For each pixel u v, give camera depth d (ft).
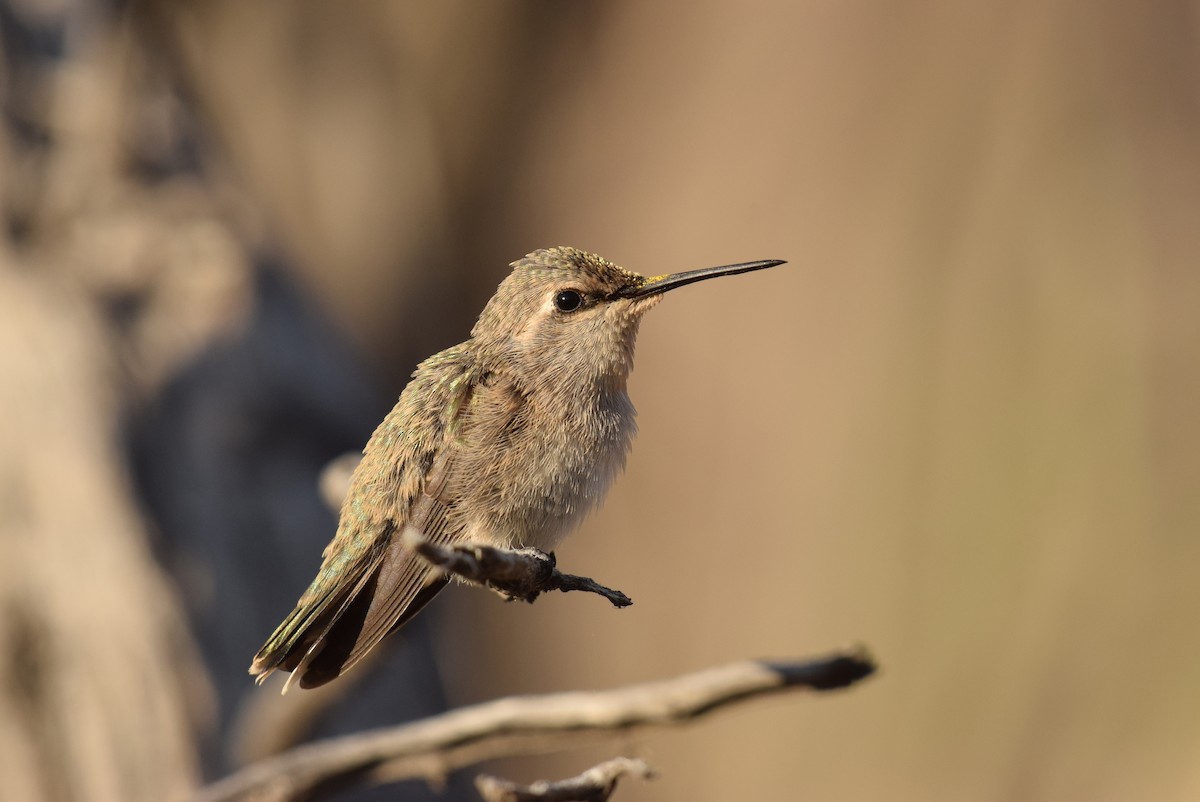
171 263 29.27
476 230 59.41
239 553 25.96
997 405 47.93
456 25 59.82
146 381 27.35
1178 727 44.24
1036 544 46.91
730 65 54.39
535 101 59.06
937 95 50.42
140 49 32.01
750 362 51.80
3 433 24.86
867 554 48.88
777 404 51.24
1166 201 47.29
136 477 25.55
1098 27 48.70
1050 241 48.26
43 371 25.67
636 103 56.85
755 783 49.34
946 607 47.52
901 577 48.11
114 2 31.89
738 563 50.72
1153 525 45.91
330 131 58.65
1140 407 46.34
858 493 49.16
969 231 49.24
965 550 47.55
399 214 59.21
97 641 23.13
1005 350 48.16
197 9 54.49
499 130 59.41
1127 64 48.44
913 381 49.16
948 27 50.52
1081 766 44.80
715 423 51.88
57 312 26.89
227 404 27.43
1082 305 47.44
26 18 32.24
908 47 51.16
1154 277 47.09
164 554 24.99
